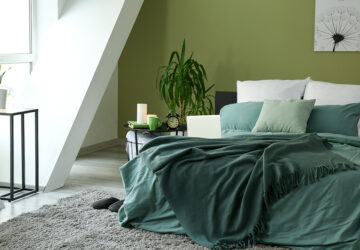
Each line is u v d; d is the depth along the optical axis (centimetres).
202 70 633
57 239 334
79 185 488
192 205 339
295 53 618
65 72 472
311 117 450
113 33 473
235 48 641
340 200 307
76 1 489
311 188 315
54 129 466
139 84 691
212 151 363
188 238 342
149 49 679
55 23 488
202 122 494
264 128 447
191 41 657
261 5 624
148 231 356
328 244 306
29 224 363
